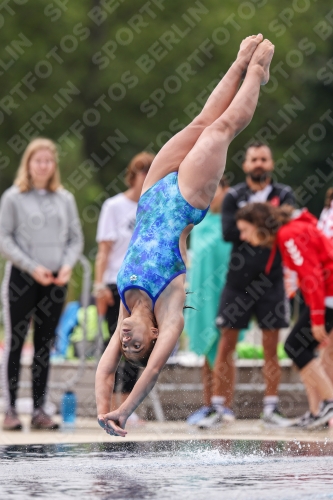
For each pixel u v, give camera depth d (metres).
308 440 17.55
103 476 12.11
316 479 11.66
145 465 13.45
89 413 26.02
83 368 24.36
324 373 21.77
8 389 21.75
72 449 15.80
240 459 14.34
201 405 25.81
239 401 25.83
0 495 10.24
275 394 22.70
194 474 12.30
